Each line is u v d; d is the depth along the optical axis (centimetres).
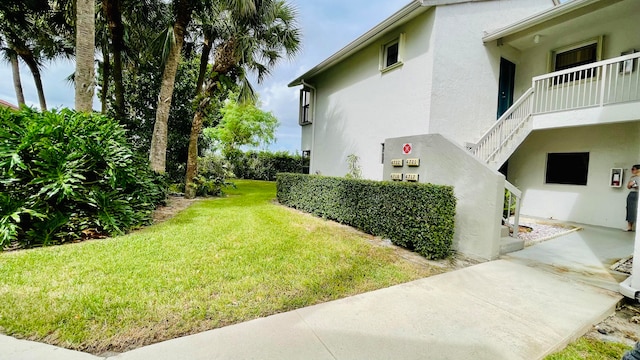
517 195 575
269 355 208
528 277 392
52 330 222
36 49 1347
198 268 357
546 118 745
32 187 443
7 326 223
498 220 465
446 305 300
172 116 1332
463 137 819
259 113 2297
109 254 389
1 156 421
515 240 555
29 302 257
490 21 843
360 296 314
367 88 1028
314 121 1405
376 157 982
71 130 491
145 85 1305
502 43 862
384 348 223
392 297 315
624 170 747
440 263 442
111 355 201
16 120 479
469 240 495
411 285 351
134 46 1177
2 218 402
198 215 700
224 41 1092
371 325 255
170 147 1320
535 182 941
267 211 800
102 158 512
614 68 738
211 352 208
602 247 566
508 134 739
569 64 839
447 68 784
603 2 661
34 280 300
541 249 548
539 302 316
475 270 414
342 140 1172
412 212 480
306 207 817
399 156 625
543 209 919
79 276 315
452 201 477
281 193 998
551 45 863
